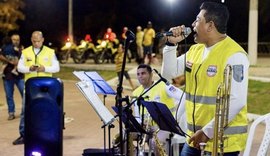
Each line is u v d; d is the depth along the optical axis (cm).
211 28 380
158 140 490
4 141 855
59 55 2588
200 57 395
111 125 472
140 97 445
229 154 377
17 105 1291
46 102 453
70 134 909
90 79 517
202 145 370
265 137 404
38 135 453
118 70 1533
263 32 3120
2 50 1013
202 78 385
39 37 809
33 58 805
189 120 400
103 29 3319
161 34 414
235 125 377
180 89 582
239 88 364
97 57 2434
